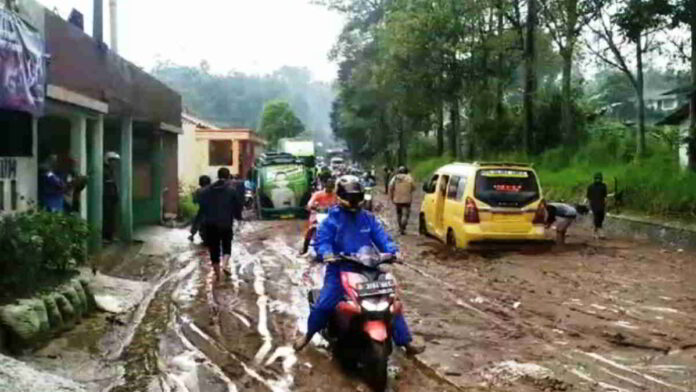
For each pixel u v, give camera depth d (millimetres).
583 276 13312
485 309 10617
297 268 14492
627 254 16109
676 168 23828
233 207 13258
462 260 15344
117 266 14344
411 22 36031
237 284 12617
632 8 20156
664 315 10156
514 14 34500
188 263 15164
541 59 38312
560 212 17844
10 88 9383
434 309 10641
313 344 8641
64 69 12438
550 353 8273
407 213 21125
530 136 34688
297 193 28812
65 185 12703
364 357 7453
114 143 20734
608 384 7160
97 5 15156
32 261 8500
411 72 39594
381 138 75312
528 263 14852
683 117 30422
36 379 6422
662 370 7629
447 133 58031
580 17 24844
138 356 8062
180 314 10188
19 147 10977
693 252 16453
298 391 7023
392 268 14391
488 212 15930
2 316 7648
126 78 17359
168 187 25516
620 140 32500
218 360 7980
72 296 9234
